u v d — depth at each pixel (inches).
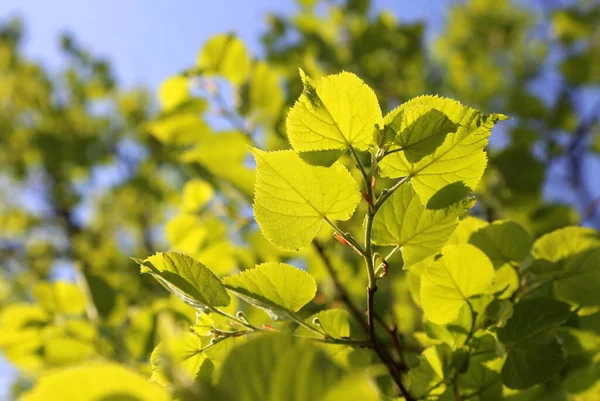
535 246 28.4
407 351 31.9
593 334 28.9
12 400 83.0
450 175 25.1
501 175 48.4
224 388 22.0
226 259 40.3
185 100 38.1
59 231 142.6
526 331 26.7
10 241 136.1
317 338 26.4
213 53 40.4
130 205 123.3
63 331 38.4
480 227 28.6
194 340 25.4
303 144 24.8
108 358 38.1
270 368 22.0
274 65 66.9
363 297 44.1
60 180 141.9
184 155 39.2
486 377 27.3
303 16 73.2
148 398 22.2
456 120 24.6
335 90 24.4
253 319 30.2
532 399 28.4
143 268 25.1
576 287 28.0
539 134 72.5
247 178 38.0
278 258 40.3
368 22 78.0
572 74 81.9
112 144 132.1
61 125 145.6
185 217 41.8
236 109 41.1
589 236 28.2
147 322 35.4
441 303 27.4
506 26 107.7
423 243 25.8
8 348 37.9
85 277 39.7
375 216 25.7
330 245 41.1
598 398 29.3
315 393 22.0
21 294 122.9
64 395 22.2
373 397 21.9
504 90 99.7
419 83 89.4
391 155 25.0
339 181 25.0
